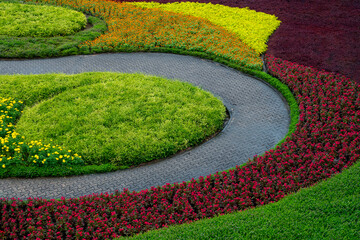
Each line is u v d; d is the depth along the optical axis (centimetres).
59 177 1098
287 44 1853
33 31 1964
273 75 1593
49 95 1452
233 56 1727
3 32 1944
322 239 812
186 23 2025
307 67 1608
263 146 1207
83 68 1694
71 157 1124
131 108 1352
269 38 1925
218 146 1223
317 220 864
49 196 1020
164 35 1916
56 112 1329
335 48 1798
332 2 2292
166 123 1278
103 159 1154
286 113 1370
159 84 1510
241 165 1097
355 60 1688
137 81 1524
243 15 2147
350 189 946
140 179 1088
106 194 980
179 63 1736
